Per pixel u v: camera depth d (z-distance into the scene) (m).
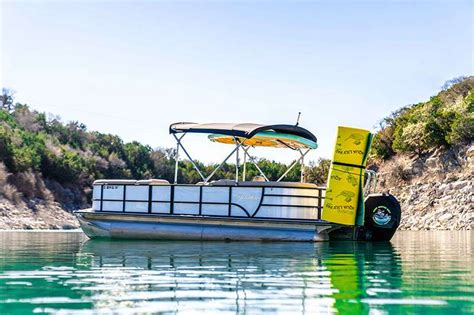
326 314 6.11
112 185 19.02
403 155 52.09
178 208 18.17
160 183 18.42
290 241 16.98
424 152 50.34
